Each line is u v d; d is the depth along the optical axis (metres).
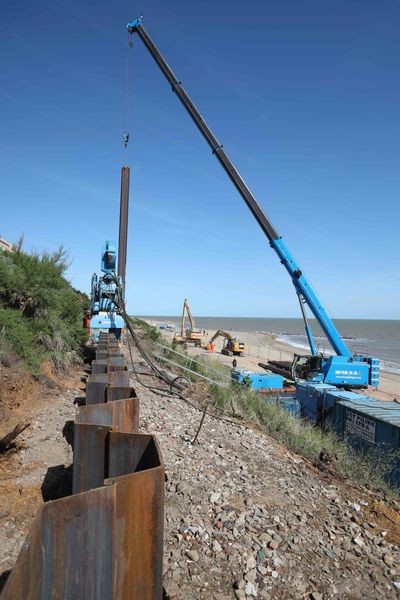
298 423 11.56
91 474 4.21
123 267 18.45
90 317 15.13
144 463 3.88
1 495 4.30
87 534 2.69
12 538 3.62
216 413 9.95
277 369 28.30
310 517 5.34
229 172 21.36
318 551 4.54
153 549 2.96
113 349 11.38
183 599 3.48
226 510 4.99
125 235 18.62
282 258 21.88
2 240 14.62
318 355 22.22
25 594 2.29
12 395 7.07
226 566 3.98
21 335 8.65
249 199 21.53
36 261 11.45
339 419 13.38
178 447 6.84
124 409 5.41
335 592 3.92
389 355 71.38
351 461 9.06
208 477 5.84
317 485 6.65
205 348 52.88
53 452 5.50
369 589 4.05
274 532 4.72
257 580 3.87
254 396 13.41
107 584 2.75
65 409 7.49
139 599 2.91
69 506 2.63
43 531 2.54
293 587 3.88
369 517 5.87
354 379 21.50
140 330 26.86
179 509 4.85
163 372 13.68
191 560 3.98
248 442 7.94
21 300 10.34
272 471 6.72
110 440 4.00
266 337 105.56
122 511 2.86
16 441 5.68
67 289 13.88
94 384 6.88
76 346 12.55
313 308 22.12
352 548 4.75
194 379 15.06
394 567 4.48
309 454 8.73
